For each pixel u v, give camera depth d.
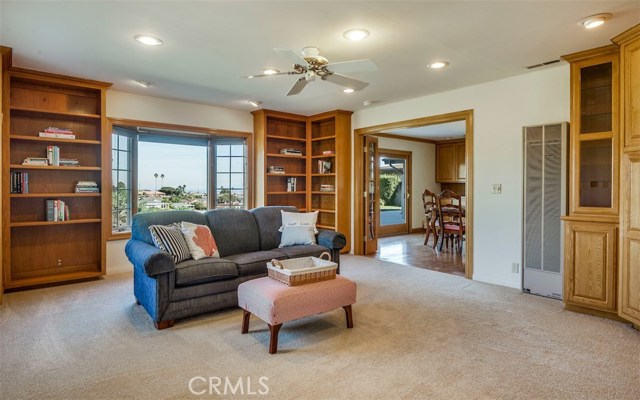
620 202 2.95
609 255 3.11
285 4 2.49
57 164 4.22
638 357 2.43
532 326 2.98
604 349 2.55
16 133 4.12
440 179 9.49
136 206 5.36
